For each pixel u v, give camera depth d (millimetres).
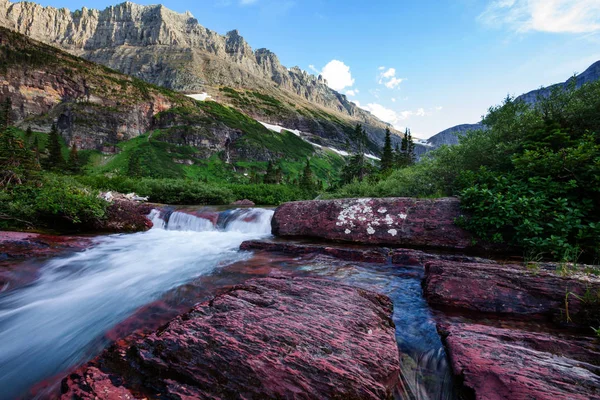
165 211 10672
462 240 5480
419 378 2299
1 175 10016
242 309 2951
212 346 2305
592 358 2242
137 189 16703
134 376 2062
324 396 1904
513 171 5789
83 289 4453
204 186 18500
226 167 120312
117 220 9398
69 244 6727
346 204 7066
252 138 149250
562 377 1982
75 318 3537
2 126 11930
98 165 96312
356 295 3465
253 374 2033
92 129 110000
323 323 2717
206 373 2047
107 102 124500
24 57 120125
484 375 2100
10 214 8008
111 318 3463
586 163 4672
